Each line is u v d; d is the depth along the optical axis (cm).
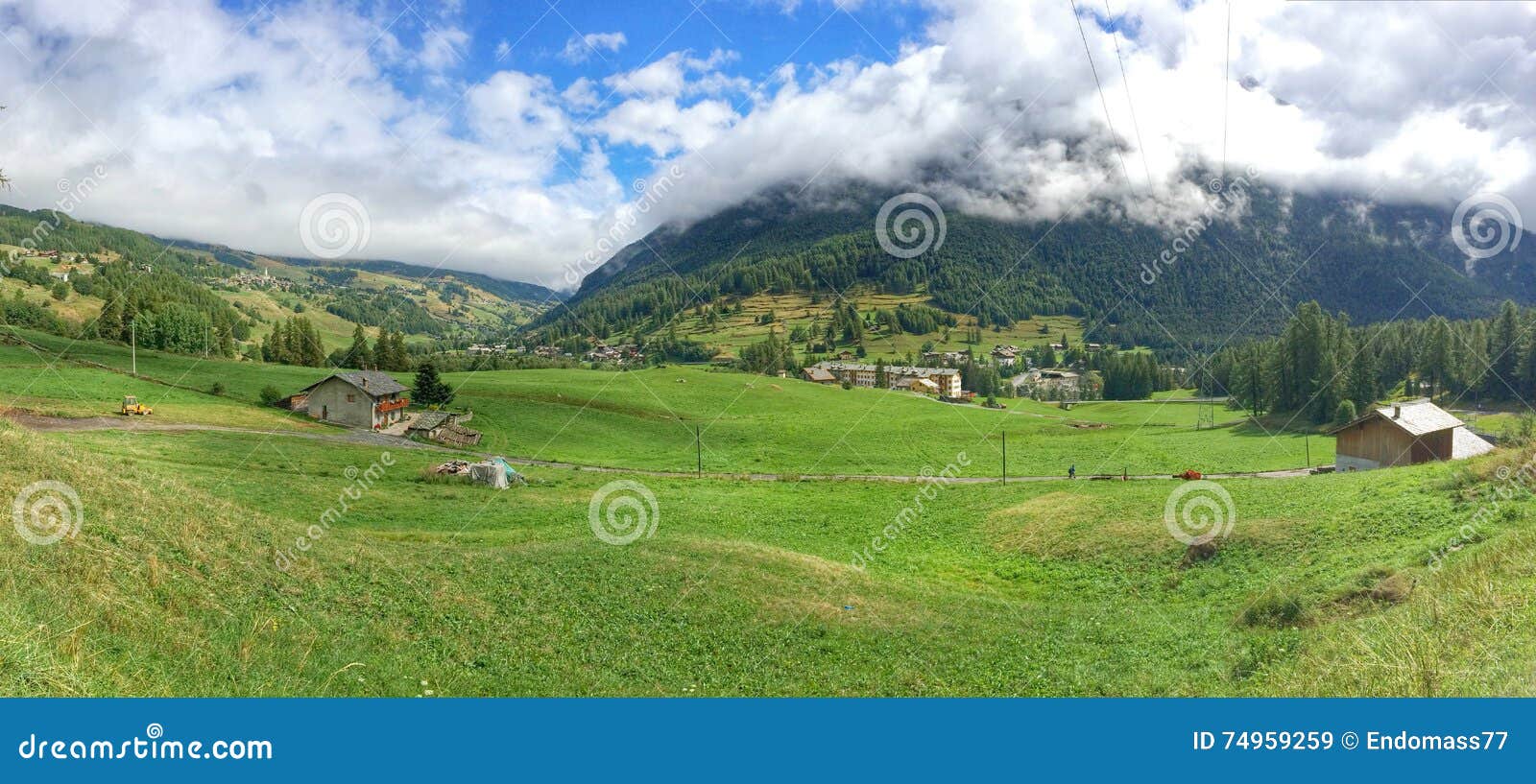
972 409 15700
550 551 3841
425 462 8006
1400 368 14688
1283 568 3400
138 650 1736
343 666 1995
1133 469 9781
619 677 2283
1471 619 1711
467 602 2812
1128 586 3747
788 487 8450
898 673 2406
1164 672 2202
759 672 2411
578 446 11081
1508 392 12719
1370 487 4581
